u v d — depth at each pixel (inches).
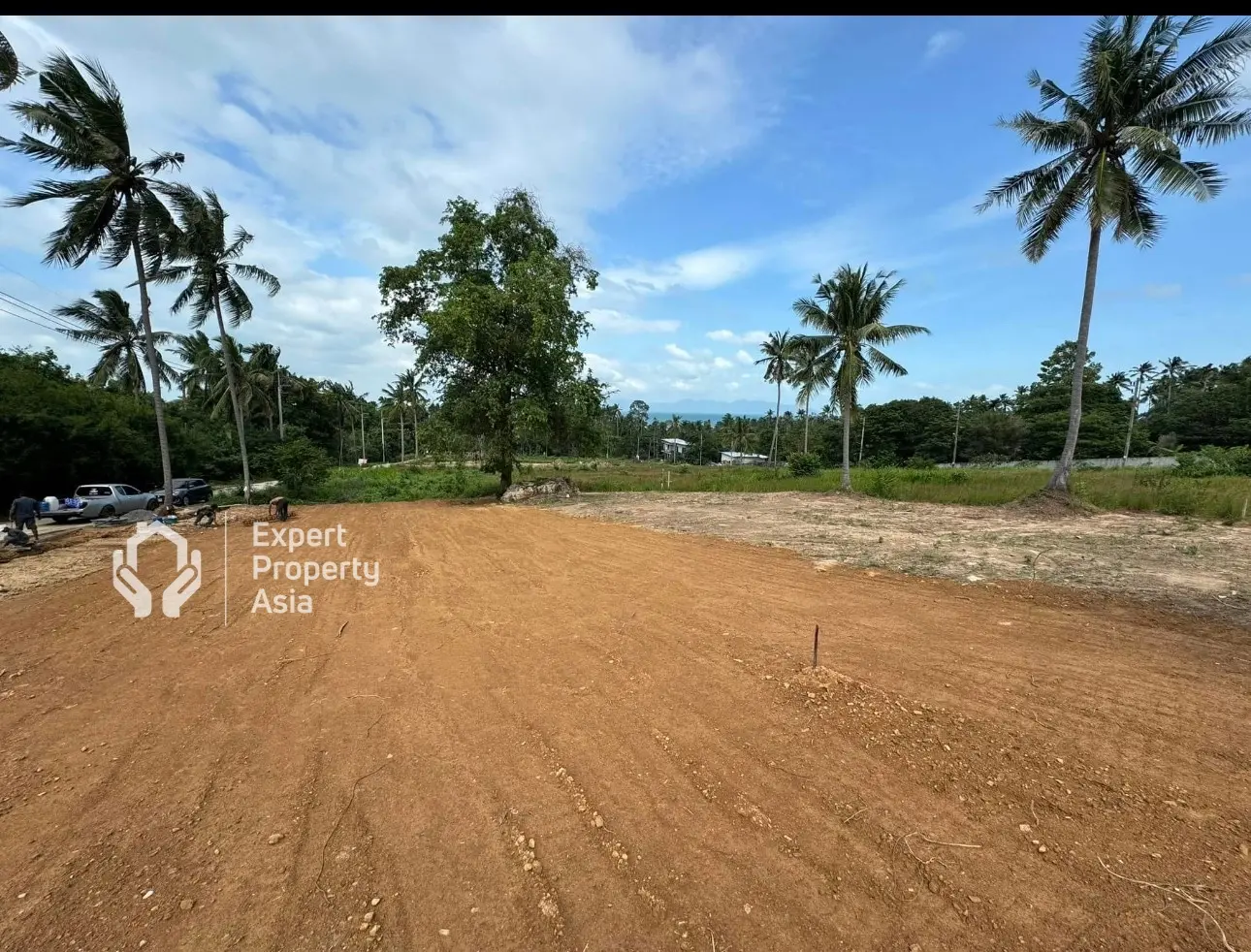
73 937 86.0
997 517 567.8
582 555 387.5
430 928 86.5
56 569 393.1
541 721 152.9
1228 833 103.9
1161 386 2876.5
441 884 95.4
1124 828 105.3
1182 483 669.3
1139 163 543.5
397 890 94.4
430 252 894.4
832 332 858.1
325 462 1096.8
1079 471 1112.2
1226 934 82.3
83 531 620.1
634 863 99.4
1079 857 98.2
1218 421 2084.2
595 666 189.5
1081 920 85.3
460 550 420.2
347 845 105.7
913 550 384.5
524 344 844.6
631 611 250.5
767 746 136.4
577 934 84.7
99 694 178.2
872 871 96.0
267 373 1721.2
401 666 195.0
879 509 652.7
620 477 1513.3
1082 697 158.7
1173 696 159.2
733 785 121.4
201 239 903.7
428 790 123.2
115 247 710.5
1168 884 91.9
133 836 110.3
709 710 156.2
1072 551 373.4
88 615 269.1
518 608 261.4
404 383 2598.4
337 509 807.1
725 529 498.9
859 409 917.2
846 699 158.4
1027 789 117.4
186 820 115.0
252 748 143.1
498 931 85.7
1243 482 730.8
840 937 83.0
